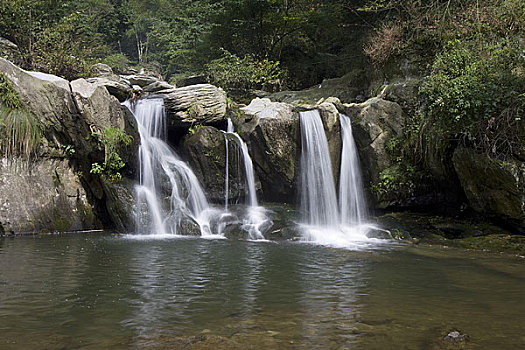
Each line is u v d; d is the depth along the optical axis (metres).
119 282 4.93
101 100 9.59
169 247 7.46
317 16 18.61
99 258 6.36
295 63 20.61
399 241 8.56
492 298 4.38
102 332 3.32
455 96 8.42
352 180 11.20
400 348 2.98
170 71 32.91
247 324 3.51
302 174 11.16
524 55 8.23
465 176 8.95
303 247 7.70
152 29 36.91
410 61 12.53
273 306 4.05
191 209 10.23
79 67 14.10
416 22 12.17
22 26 13.84
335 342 3.09
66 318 3.66
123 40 42.28
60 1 16.61
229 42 20.31
